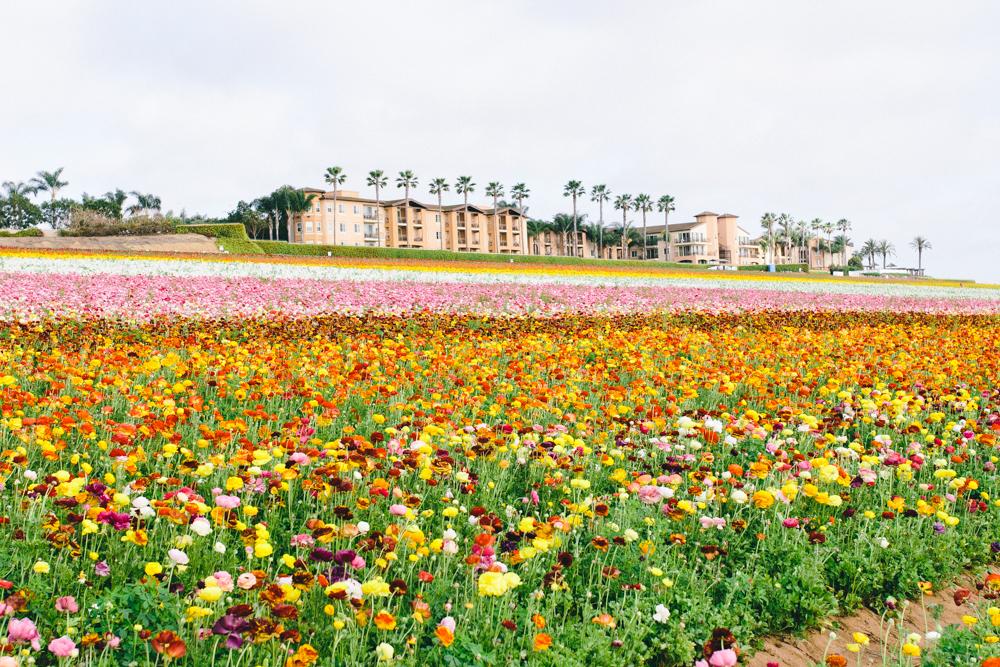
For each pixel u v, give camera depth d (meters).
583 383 9.41
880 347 13.02
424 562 4.26
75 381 6.67
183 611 3.41
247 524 4.34
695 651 3.77
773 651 3.99
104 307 15.52
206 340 11.34
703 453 6.12
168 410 5.91
